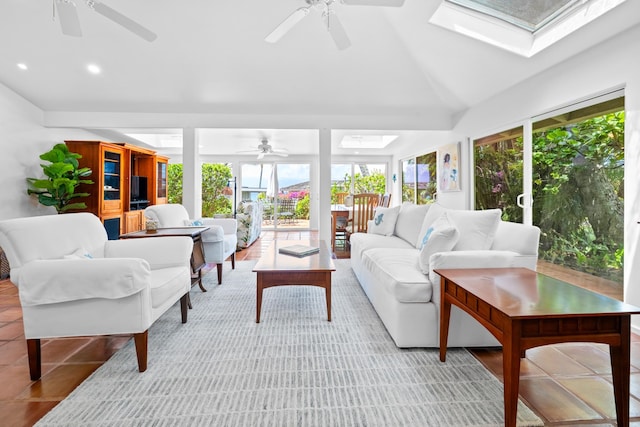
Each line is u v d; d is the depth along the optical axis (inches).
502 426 51.7
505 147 144.4
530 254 79.5
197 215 185.5
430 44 128.7
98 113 178.2
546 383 64.5
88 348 79.4
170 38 129.4
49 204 165.5
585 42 95.7
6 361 73.2
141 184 243.3
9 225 66.4
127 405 56.7
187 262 95.0
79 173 174.4
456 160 181.5
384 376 66.0
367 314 100.3
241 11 118.3
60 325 64.8
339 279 141.9
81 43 130.3
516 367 46.8
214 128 184.5
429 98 170.4
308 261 104.0
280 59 141.9
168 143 287.6
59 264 64.6
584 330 48.3
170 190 318.3
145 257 92.1
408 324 77.2
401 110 182.9
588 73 98.7
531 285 60.9
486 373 67.3
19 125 162.9
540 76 118.3
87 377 66.2
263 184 324.5
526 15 105.3
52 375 67.4
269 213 324.2
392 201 317.7
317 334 86.0
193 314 100.5
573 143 107.8
